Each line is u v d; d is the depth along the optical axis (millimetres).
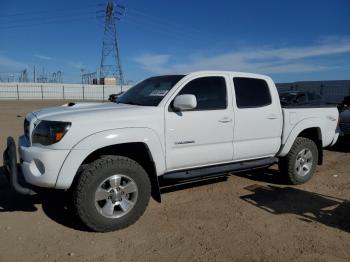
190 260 3496
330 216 4676
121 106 4582
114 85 60406
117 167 4031
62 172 3795
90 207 3906
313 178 6598
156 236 3992
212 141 4895
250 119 5285
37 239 3852
